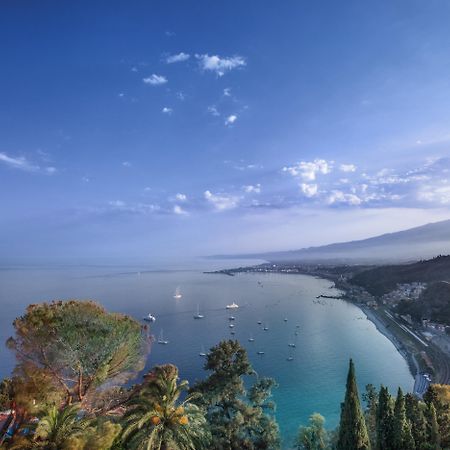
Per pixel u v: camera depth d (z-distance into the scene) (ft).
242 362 121.70
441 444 127.85
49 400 80.74
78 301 92.58
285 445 225.97
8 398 93.09
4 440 77.15
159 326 620.49
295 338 526.98
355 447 108.88
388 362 413.18
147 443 84.12
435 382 344.28
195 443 94.79
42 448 72.38
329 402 305.94
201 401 115.34
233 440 115.03
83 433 75.25
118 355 88.69
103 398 96.02
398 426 117.91
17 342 83.25
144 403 93.56
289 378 361.10
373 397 191.31
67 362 82.79
